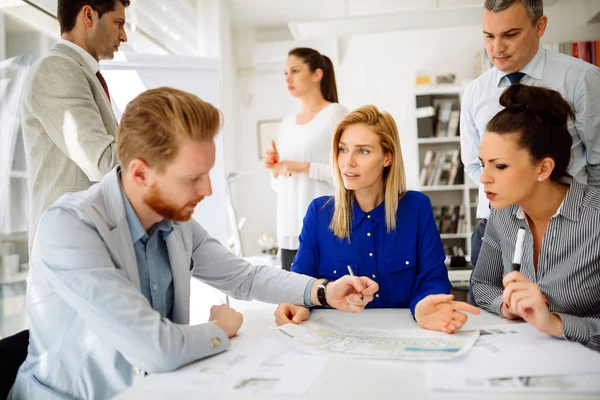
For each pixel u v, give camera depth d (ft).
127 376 2.83
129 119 2.73
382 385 2.22
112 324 2.56
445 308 3.25
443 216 14.58
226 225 9.33
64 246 2.68
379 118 4.24
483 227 6.00
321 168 7.40
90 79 4.80
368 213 4.43
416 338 2.97
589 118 5.39
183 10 13.10
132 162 2.72
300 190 7.66
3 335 7.18
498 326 3.22
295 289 3.59
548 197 3.52
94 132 4.38
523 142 3.26
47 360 2.99
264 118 16.51
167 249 3.20
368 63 15.83
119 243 2.89
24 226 7.48
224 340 2.79
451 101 14.80
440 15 9.82
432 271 4.28
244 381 2.32
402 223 4.42
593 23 14.38
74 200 2.91
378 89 15.80
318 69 7.93
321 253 4.58
